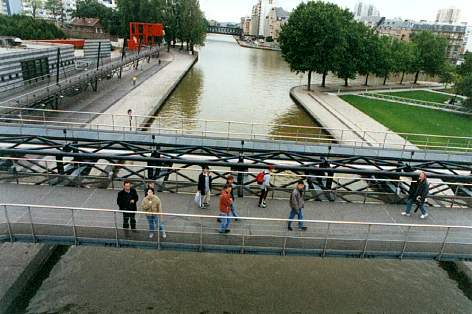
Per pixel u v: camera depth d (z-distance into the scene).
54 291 14.81
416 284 16.80
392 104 52.12
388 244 12.49
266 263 17.27
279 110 46.50
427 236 13.12
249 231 12.77
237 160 18.03
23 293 14.23
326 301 15.30
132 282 15.55
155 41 105.00
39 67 38.50
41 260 15.56
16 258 14.98
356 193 15.48
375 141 32.97
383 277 17.03
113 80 51.53
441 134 37.81
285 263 17.38
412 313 15.08
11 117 27.31
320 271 17.05
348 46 58.72
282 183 21.47
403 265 17.92
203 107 45.00
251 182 16.16
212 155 18.78
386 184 17.95
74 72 44.06
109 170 19.80
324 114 42.41
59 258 16.58
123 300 14.59
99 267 16.25
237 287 15.71
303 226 13.08
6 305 13.18
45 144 18.28
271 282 16.14
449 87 75.50
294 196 12.68
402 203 15.70
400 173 16.28
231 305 14.74
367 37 63.59
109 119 32.84
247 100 50.81
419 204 14.59
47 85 35.84
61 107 35.03
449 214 15.16
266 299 15.16
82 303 14.34
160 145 19.50
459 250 12.59
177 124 36.66
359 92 60.16
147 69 64.69
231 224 13.05
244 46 173.00
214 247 11.96
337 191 15.41
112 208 13.57
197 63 89.88
